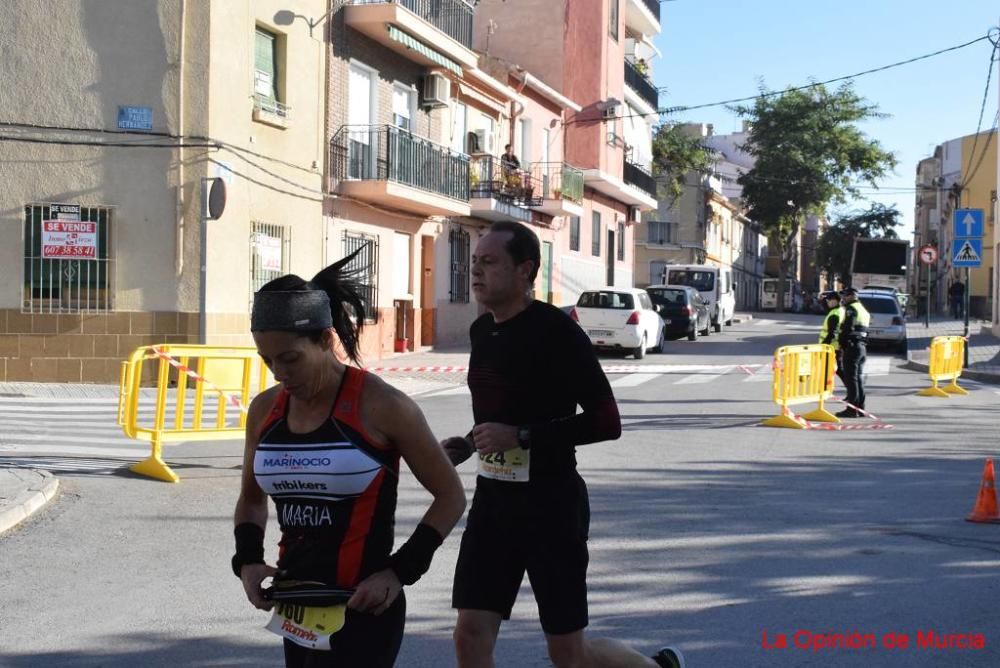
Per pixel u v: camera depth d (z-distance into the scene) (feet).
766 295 275.39
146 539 26.61
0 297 61.82
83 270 62.39
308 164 74.23
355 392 11.03
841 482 35.01
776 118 216.54
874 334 106.52
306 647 10.84
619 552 25.57
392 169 82.28
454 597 14.08
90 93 62.08
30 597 21.85
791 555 25.40
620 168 142.72
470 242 102.06
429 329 94.32
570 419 13.70
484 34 132.57
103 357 62.54
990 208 193.16
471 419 50.60
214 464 37.06
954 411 56.24
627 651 14.29
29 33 61.67
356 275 11.81
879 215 286.25
